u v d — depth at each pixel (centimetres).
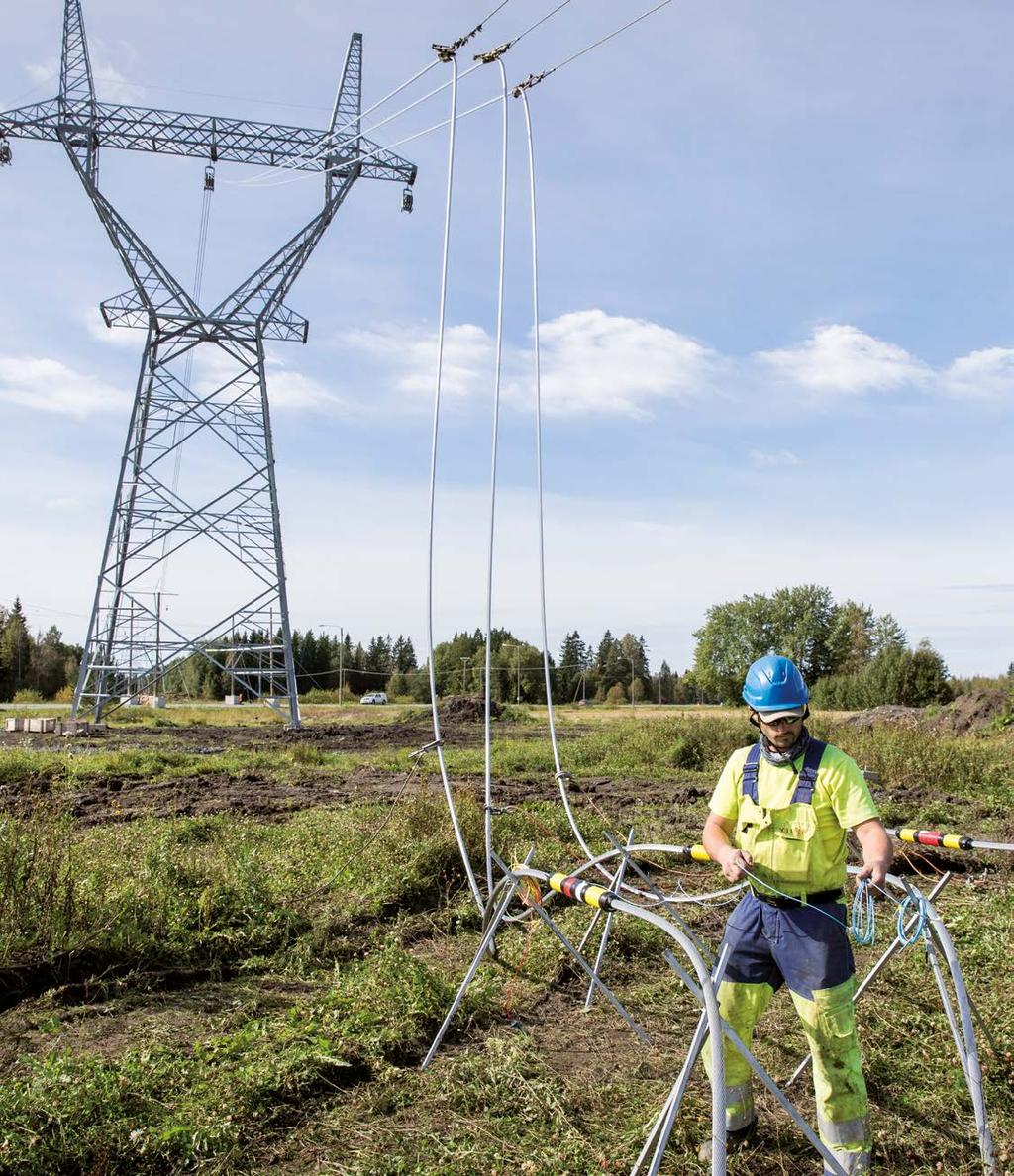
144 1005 553
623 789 1480
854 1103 352
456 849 837
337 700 7812
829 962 355
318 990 576
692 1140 398
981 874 881
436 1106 433
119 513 2934
